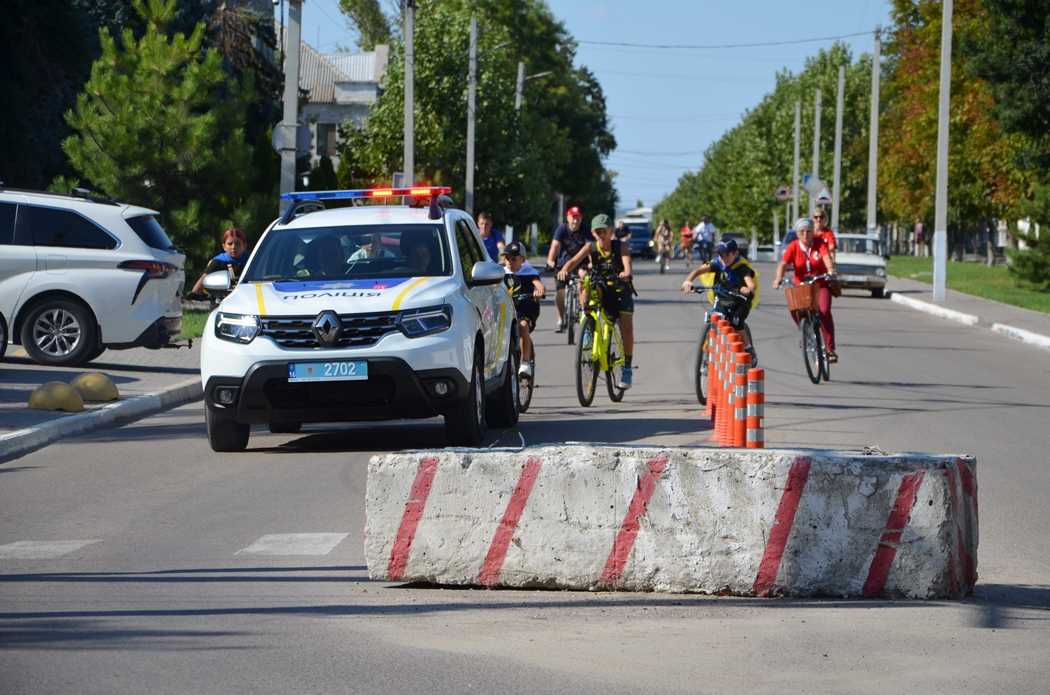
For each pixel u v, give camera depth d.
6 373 29.00
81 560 13.08
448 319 19.20
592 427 22.12
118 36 61.69
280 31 83.38
